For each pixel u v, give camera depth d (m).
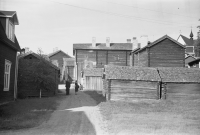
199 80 30.08
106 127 14.31
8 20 21.95
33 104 22.42
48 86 31.42
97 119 16.81
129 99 28.59
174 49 40.97
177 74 30.91
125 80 28.69
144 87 28.97
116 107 22.73
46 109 20.48
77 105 24.00
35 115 17.19
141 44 48.06
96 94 37.34
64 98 30.28
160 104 25.98
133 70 30.36
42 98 29.23
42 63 31.16
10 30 23.19
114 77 28.55
